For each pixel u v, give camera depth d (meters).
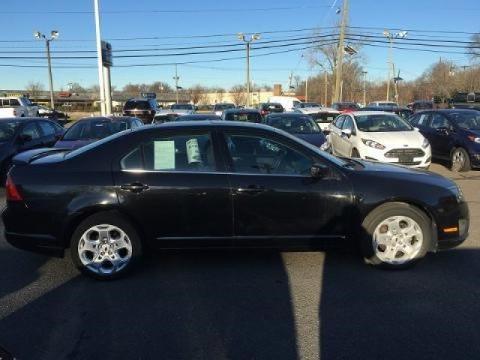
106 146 4.85
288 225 4.84
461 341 3.55
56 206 4.69
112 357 3.38
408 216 4.88
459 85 66.44
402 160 10.88
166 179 4.73
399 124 12.21
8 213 4.80
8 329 3.79
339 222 4.86
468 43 44.72
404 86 82.38
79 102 85.12
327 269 5.02
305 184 4.81
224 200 4.75
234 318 3.96
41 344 3.56
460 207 5.00
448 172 12.25
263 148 4.90
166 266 5.14
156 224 4.77
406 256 4.96
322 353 3.40
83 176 4.73
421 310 4.06
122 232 4.75
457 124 12.42
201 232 4.80
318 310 4.08
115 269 4.78
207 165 4.82
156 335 3.68
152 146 4.84
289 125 13.47
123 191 4.70
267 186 4.77
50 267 5.20
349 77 75.00
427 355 3.36
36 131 11.63
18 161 4.96
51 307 4.19
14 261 5.39
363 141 11.28
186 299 4.33
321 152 5.04
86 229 4.73
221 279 4.78
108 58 25.55
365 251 4.93
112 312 4.08
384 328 3.76
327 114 21.17
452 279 4.75
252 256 5.41
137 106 28.41
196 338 3.63
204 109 64.69
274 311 4.07
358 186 4.84
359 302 4.23
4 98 37.78
